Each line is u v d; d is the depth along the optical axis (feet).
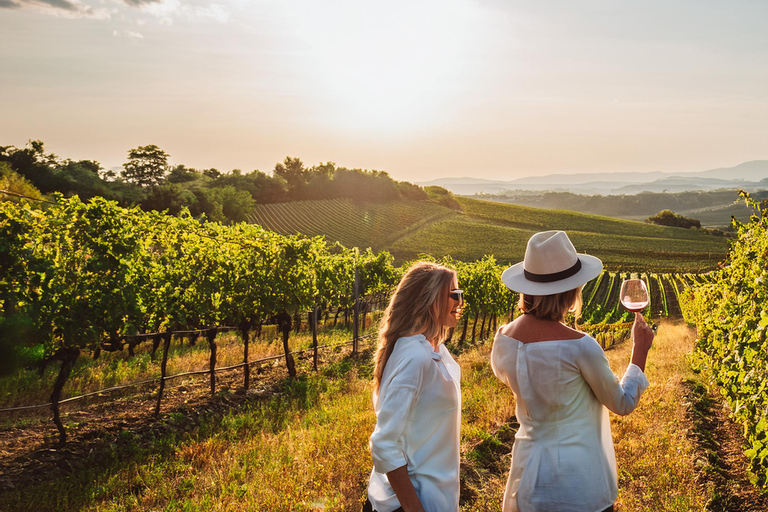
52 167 245.65
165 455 19.39
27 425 22.24
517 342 7.31
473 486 15.07
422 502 6.15
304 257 36.83
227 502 14.14
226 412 25.71
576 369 6.80
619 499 13.43
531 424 7.22
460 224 334.85
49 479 17.25
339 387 31.48
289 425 22.21
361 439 18.78
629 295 7.66
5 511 14.61
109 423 22.86
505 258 257.34
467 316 63.52
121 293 24.08
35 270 21.48
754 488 14.82
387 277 68.59
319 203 355.77
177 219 34.35
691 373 33.94
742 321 20.31
